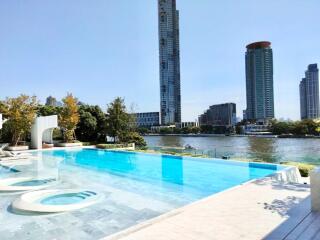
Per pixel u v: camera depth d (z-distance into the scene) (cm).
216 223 509
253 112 14500
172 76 15112
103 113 3459
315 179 554
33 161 1839
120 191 998
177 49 15262
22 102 2619
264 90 14250
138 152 2098
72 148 2623
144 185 1095
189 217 545
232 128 12169
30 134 2838
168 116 15000
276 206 600
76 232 620
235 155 1736
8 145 2548
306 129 8462
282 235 443
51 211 748
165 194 952
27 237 598
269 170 1320
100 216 723
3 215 738
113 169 1497
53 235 606
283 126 9325
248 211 571
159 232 475
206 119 15988
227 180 1171
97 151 2416
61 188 1047
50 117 2709
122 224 667
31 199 871
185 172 1362
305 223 491
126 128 3045
